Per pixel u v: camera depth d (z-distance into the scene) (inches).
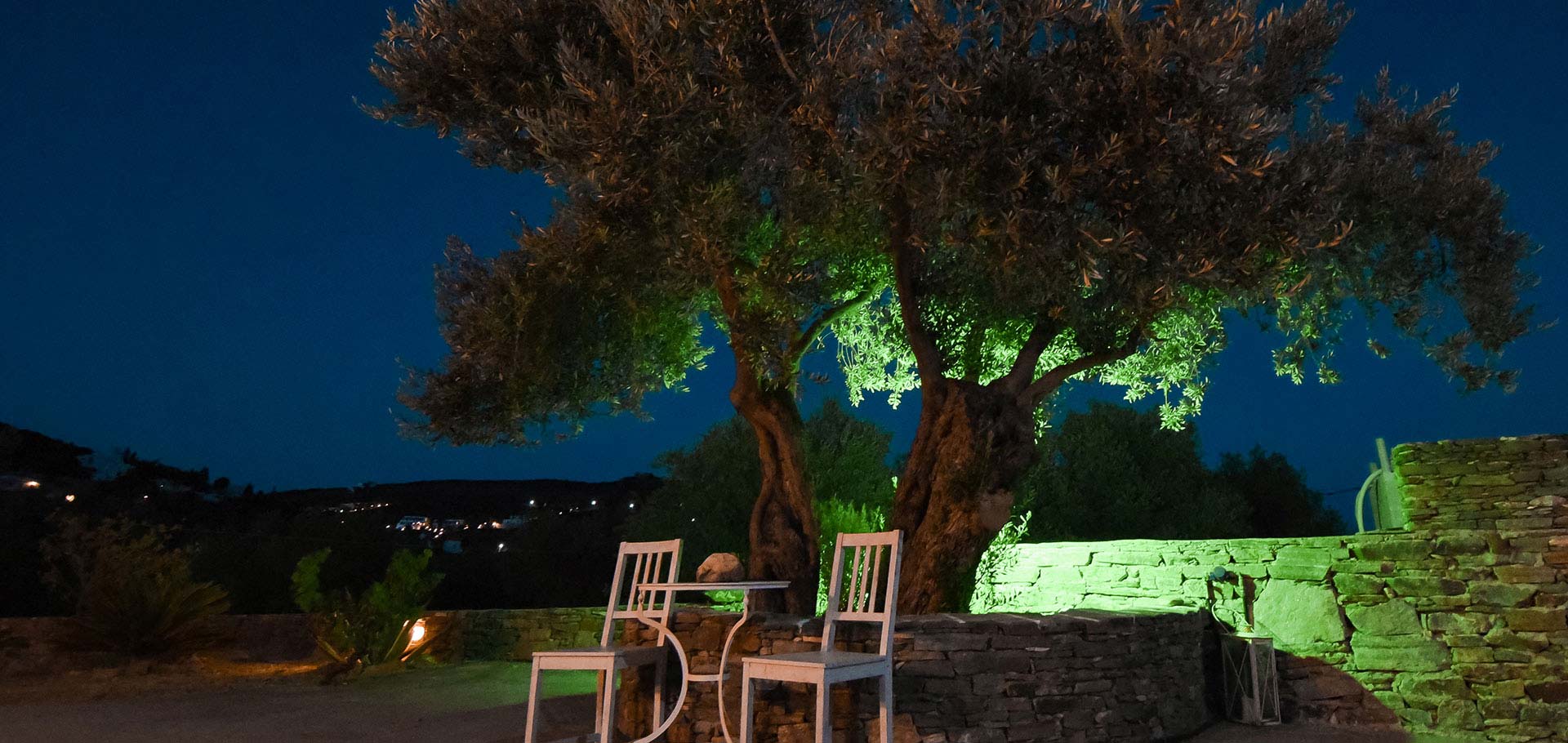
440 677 408.5
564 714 309.7
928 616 257.0
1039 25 255.4
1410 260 296.2
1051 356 358.0
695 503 609.6
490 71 295.4
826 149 266.5
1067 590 366.0
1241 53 235.9
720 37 264.7
